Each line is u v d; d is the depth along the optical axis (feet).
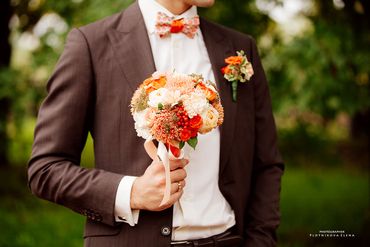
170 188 5.03
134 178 5.28
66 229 17.72
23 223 18.28
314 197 22.93
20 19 19.42
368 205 20.44
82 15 15.74
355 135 35.86
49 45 16.69
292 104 14.40
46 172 5.36
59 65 5.65
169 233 5.42
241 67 5.98
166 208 5.26
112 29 5.86
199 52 6.17
